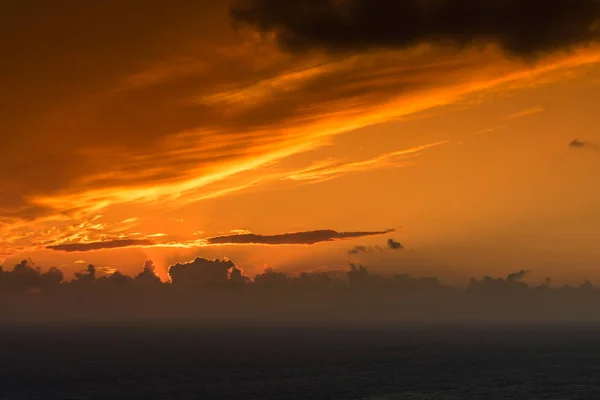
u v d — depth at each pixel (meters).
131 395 103.19
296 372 137.00
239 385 115.38
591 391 108.94
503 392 107.19
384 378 125.81
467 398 100.94
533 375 131.12
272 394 104.44
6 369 142.00
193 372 136.50
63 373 133.88
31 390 108.44
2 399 99.25
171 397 101.12
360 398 100.44
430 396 102.56
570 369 143.50
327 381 121.12
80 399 98.81
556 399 100.50
